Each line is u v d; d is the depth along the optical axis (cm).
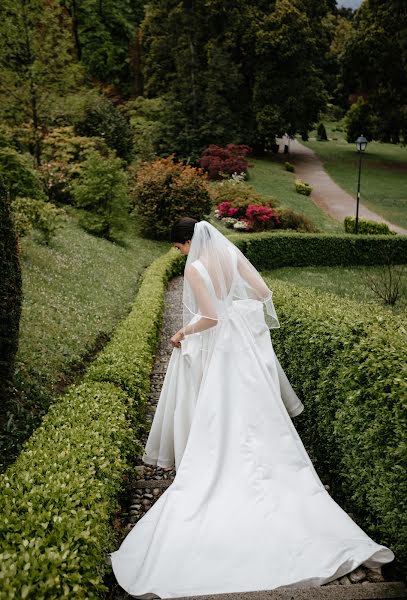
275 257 1625
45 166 1695
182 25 3759
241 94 3816
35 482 242
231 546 246
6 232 357
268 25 3584
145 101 3272
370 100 3600
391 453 252
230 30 3672
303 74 3678
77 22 3775
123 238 1653
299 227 2048
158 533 253
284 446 291
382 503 267
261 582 229
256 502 268
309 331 384
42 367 493
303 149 4622
